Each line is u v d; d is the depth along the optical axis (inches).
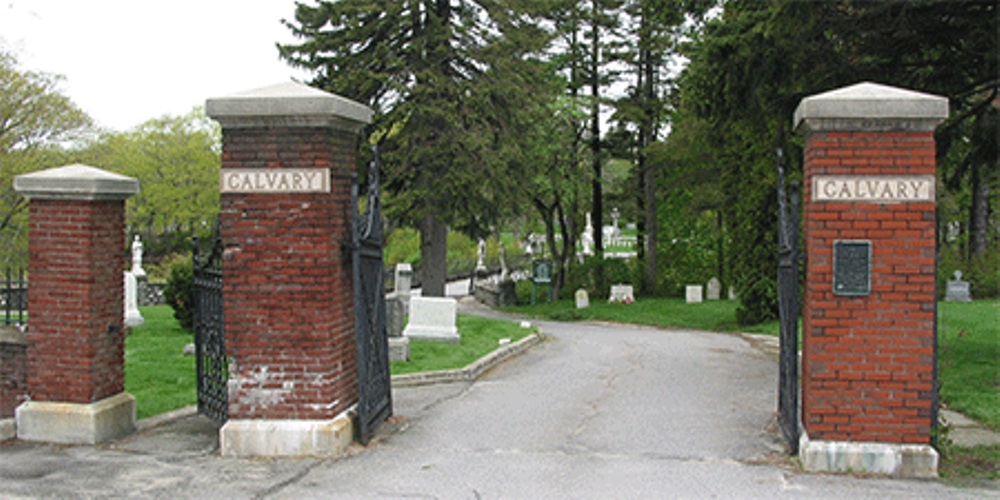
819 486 277.1
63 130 1306.6
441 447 331.3
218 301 349.7
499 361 610.5
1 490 276.1
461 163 925.8
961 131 551.8
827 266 294.5
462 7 980.6
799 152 587.2
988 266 1141.7
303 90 318.7
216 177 2034.9
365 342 341.4
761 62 519.2
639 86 1424.7
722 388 481.1
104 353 353.1
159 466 305.6
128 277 758.5
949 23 479.8
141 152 2003.0
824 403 296.8
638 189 1492.4
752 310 966.4
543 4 1000.9
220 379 350.9
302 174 316.8
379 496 268.7
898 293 291.4
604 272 1459.2
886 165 291.0
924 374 291.1
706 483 281.0
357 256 322.7
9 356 355.6
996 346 584.7
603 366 586.2
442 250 1060.5
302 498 267.3
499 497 266.7
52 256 347.3
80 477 291.9
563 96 1334.9
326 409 320.5
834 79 506.6
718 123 617.3
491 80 956.0
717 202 1352.1
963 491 272.7
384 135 977.5
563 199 1396.4
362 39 943.7
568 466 303.0
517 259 1947.6
